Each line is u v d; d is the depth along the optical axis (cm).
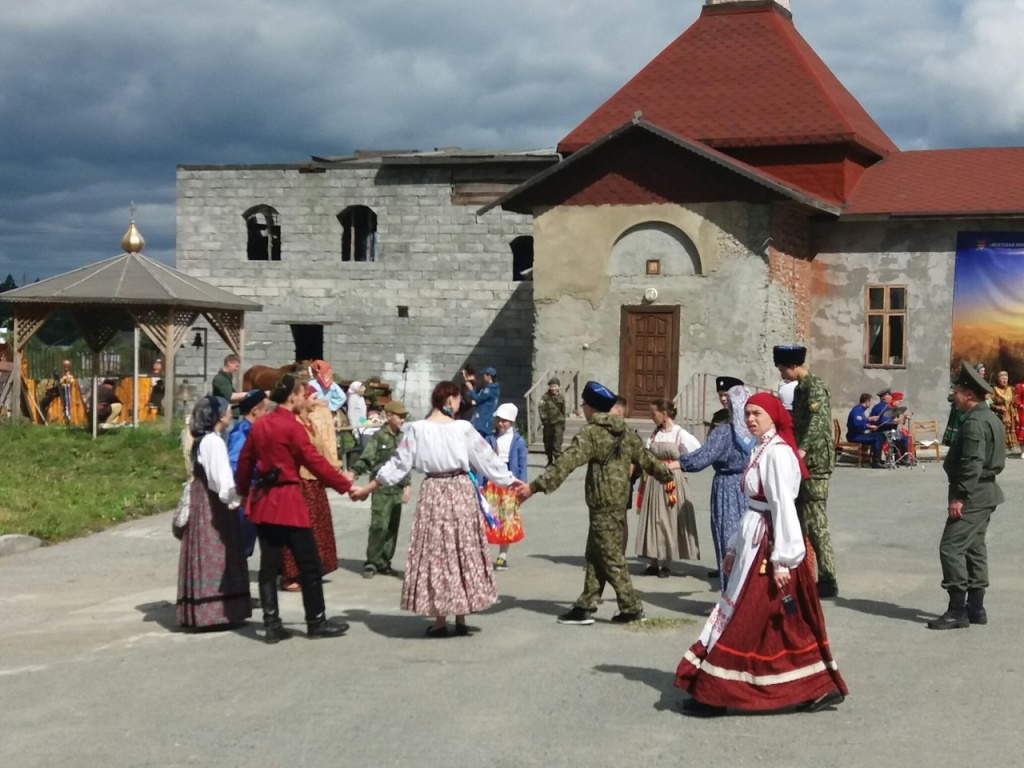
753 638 686
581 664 830
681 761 622
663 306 2545
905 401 2664
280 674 816
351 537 1502
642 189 2562
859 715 701
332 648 899
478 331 3322
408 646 899
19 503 1625
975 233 2611
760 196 2478
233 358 1920
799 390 1061
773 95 2878
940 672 803
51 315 2572
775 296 2512
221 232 3447
